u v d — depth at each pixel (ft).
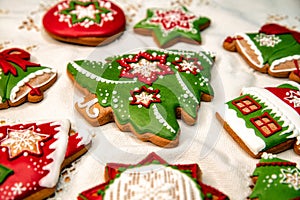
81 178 1.04
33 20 1.42
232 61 1.31
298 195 0.98
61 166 1.03
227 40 1.33
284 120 1.09
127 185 0.96
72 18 1.33
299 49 1.27
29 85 1.18
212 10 1.48
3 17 1.43
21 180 0.98
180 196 0.94
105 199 0.94
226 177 1.04
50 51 1.31
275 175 1.01
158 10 1.40
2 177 0.98
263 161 1.04
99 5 1.38
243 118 1.10
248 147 1.07
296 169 1.02
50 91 1.20
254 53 1.28
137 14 1.45
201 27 1.39
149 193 0.94
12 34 1.37
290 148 1.10
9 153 1.02
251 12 1.48
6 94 1.15
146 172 0.99
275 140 1.06
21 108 1.17
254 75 1.27
